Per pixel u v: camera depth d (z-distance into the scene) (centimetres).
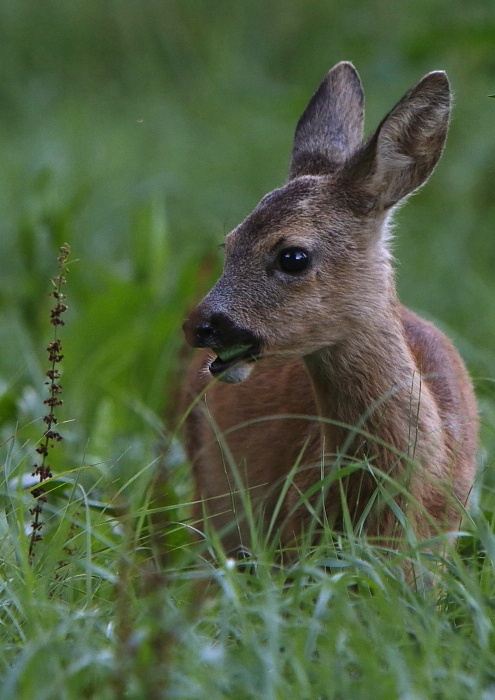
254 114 2102
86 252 1697
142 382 1335
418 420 915
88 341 1352
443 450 934
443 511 919
